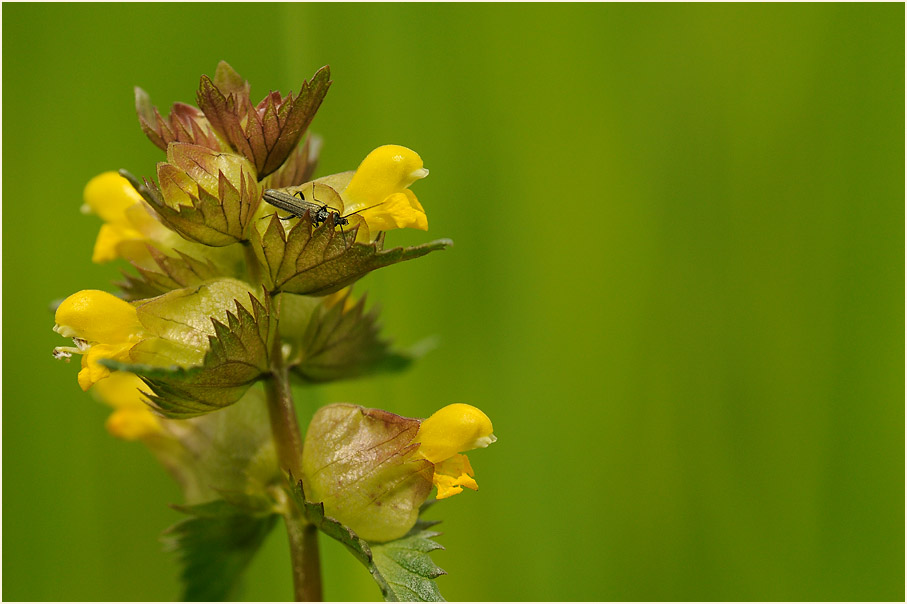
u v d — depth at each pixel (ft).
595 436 1.29
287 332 1.14
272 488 1.13
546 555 1.28
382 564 1.09
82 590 1.28
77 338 1.08
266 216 1.09
